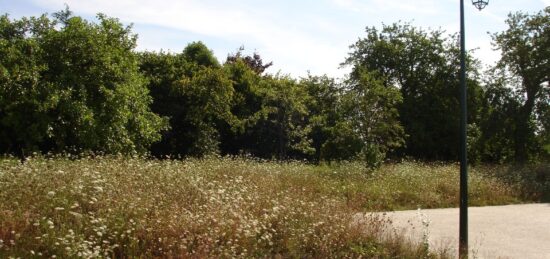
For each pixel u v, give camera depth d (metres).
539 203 15.46
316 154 26.39
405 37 32.03
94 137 14.93
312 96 23.53
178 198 7.68
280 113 23.53
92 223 5.95
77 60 15.40
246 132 26.56
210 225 6.68
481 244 9.01
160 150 25.14
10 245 5.47
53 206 6.35
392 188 14.55
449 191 15.25
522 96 28.12
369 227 8.16
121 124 16.19
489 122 28.09
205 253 6.01
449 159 29.98
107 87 16.02
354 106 18.00
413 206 13.45
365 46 32.84
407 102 30.17
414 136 29.23
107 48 16.14
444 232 9.87
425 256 7.53
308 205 8.59
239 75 28.11
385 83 31.22
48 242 5.50
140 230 6.23
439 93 30.98
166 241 6.13
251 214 7.42
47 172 7.75
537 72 26.48
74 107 14.49
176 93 24.70
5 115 14.26
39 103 13.92
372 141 17.95
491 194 15.90
